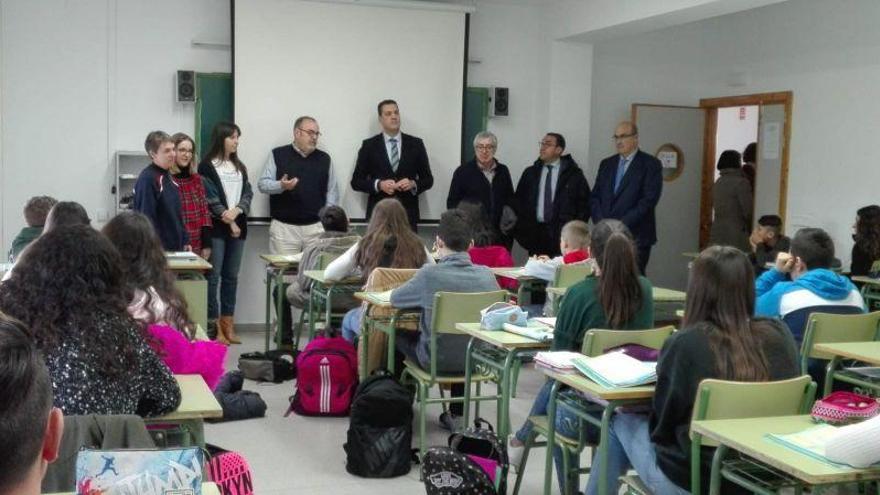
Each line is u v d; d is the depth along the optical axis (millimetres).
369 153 7512
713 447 2367
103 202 7180
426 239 8047
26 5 6879
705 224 9102
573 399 2982
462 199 7695
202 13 7305
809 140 7934
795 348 2533
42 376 916
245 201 6949
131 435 1959
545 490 3100
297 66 7414
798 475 1880
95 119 7109
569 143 8117
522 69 8242
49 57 6965
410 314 4359
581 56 8094
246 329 7570
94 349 2125
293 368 5715
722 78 8945
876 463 1876
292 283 6496
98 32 7070
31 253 2174
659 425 2434
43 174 7016
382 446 3900
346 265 4824
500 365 3516
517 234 7906
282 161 7270
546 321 3658
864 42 7344
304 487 3766
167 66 7254
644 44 8742
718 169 8695
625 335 3014
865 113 7352
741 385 2316
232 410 4734
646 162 7391
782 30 8219
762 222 6992
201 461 1575
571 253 5258
